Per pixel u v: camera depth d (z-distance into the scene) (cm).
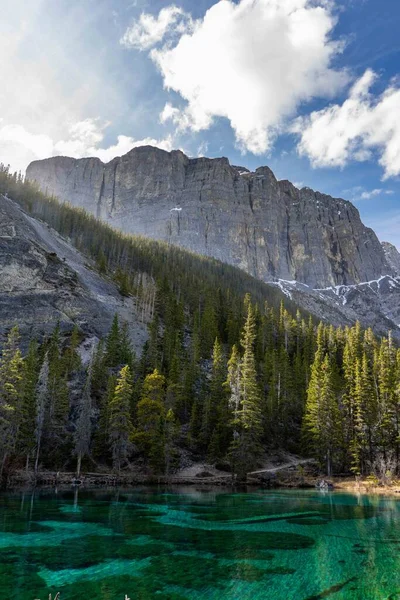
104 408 6128
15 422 5009
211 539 2442
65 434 6062
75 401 6594
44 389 5531
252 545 2306
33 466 5584
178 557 2048
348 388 7188
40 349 7356
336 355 10181
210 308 10756
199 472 6119
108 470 5831
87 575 1758
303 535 2569
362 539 2469
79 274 11262
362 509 3588
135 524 2831
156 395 6556
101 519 2973
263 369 8525
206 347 9488
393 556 2094
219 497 4350
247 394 6153
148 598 1509
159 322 11050
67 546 2211
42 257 9994
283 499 4238
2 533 2477
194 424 6944
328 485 5344
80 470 5650
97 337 9138
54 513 3141
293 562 1984
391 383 6544
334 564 1953
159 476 5747
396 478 5591
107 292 11500
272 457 6938
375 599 1530
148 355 8181
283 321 11500
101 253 13475
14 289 8919
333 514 3331
